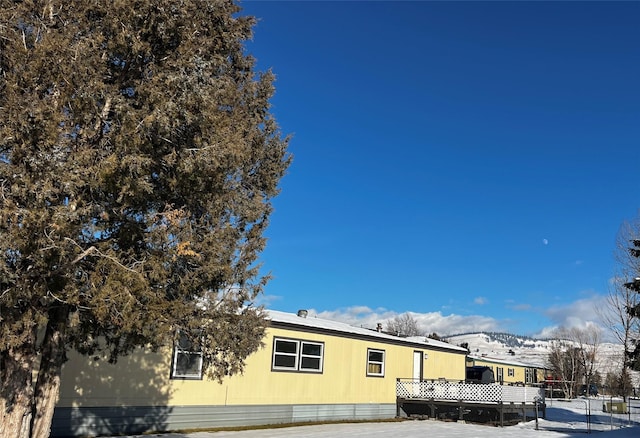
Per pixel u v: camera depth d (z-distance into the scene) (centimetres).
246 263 855
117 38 629
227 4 779
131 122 584
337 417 1925
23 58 559
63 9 620
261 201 880
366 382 2081
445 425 1914
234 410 1581
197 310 777
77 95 575
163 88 610
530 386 2291
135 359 1345
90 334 797
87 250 602
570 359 4878
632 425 2148
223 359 859
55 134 538
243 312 867
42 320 611
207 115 629
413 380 2217
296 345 1819
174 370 1434
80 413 1221
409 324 6244
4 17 581
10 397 665
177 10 658
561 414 2600
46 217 523
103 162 562
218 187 714
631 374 4159
